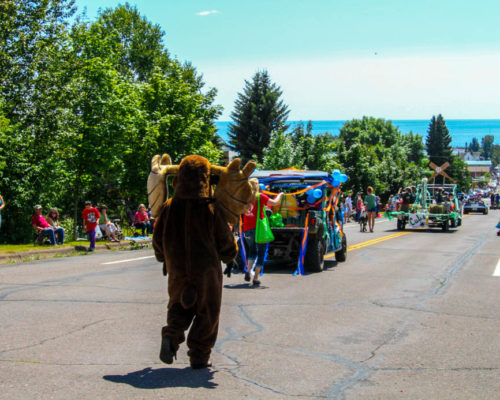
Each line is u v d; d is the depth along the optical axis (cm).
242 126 6500
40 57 2473
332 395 450
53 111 2388
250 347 592
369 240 2147
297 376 497
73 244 1736
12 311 743
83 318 706
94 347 576
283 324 702
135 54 5012
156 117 3234
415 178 6594
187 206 470
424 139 14350
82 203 2947
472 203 5422
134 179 3184
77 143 2136
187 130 3341
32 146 2211
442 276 1168
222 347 590
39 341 594
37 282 998
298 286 1006
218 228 477
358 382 484
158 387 457
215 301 482
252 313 764
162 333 463
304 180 1271
